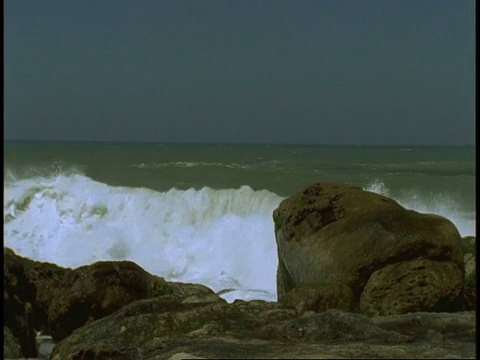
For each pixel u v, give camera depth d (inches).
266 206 788.6
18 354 364.2
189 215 794.2
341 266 412.2
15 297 390.9
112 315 356.8
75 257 770.2
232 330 328.2
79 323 409.4
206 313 344.2
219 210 791.1
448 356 261.1
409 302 390.0
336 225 436.8
